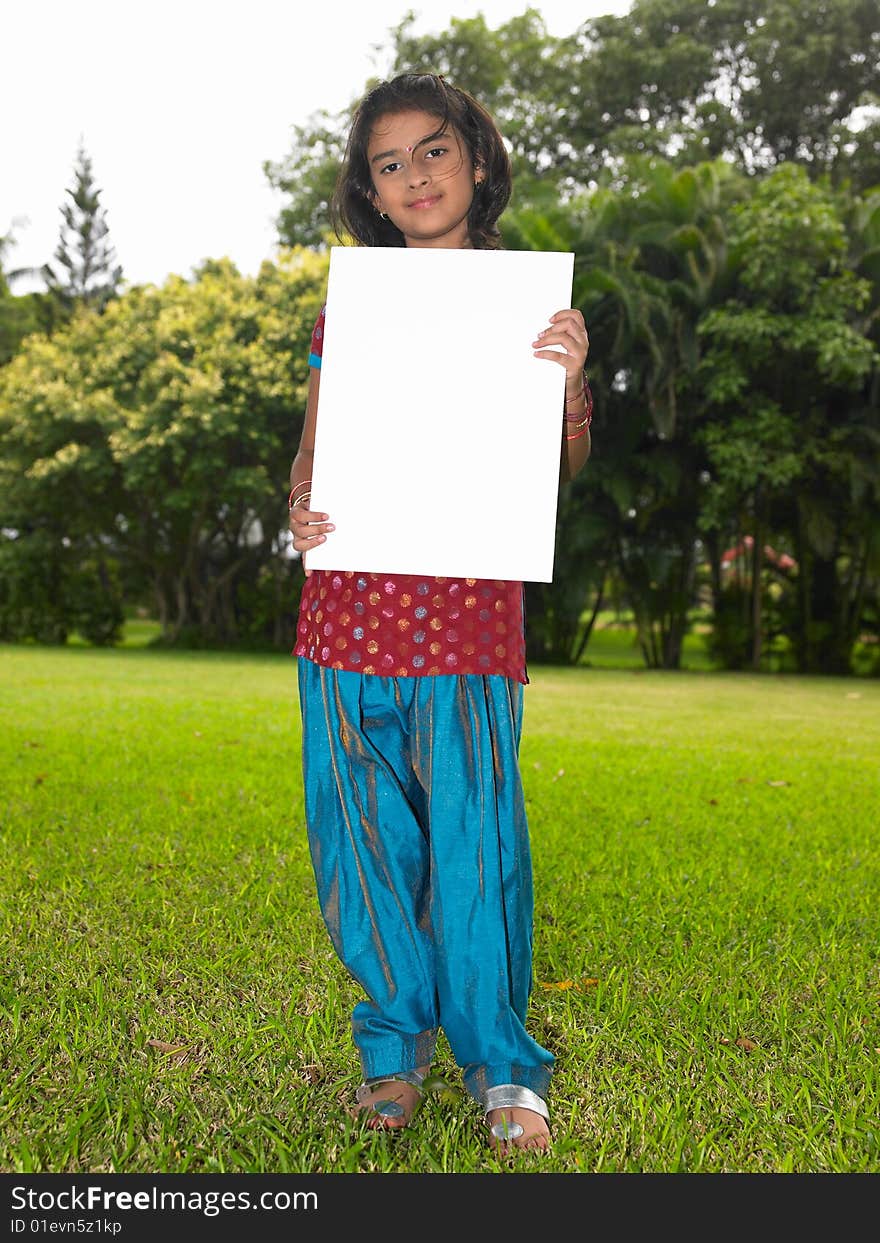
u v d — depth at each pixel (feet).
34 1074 5.66
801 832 12.16
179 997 6.75
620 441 43.73
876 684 39.24
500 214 5.97
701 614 53.21
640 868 10.16
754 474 40.73
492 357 5.44
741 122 55.72
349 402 5.51
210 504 53.57
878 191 44.06
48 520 57.00
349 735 5.56
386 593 5.52
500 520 5.39
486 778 5.43
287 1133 5.14
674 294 42.22
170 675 34.19
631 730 22.06
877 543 42.19
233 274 56.49
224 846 10.50
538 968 7.46
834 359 39.70
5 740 18.04
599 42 55.62
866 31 52.85
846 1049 6.10
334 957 7.45
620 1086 5.70
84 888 9.00
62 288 99.96
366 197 6.00
